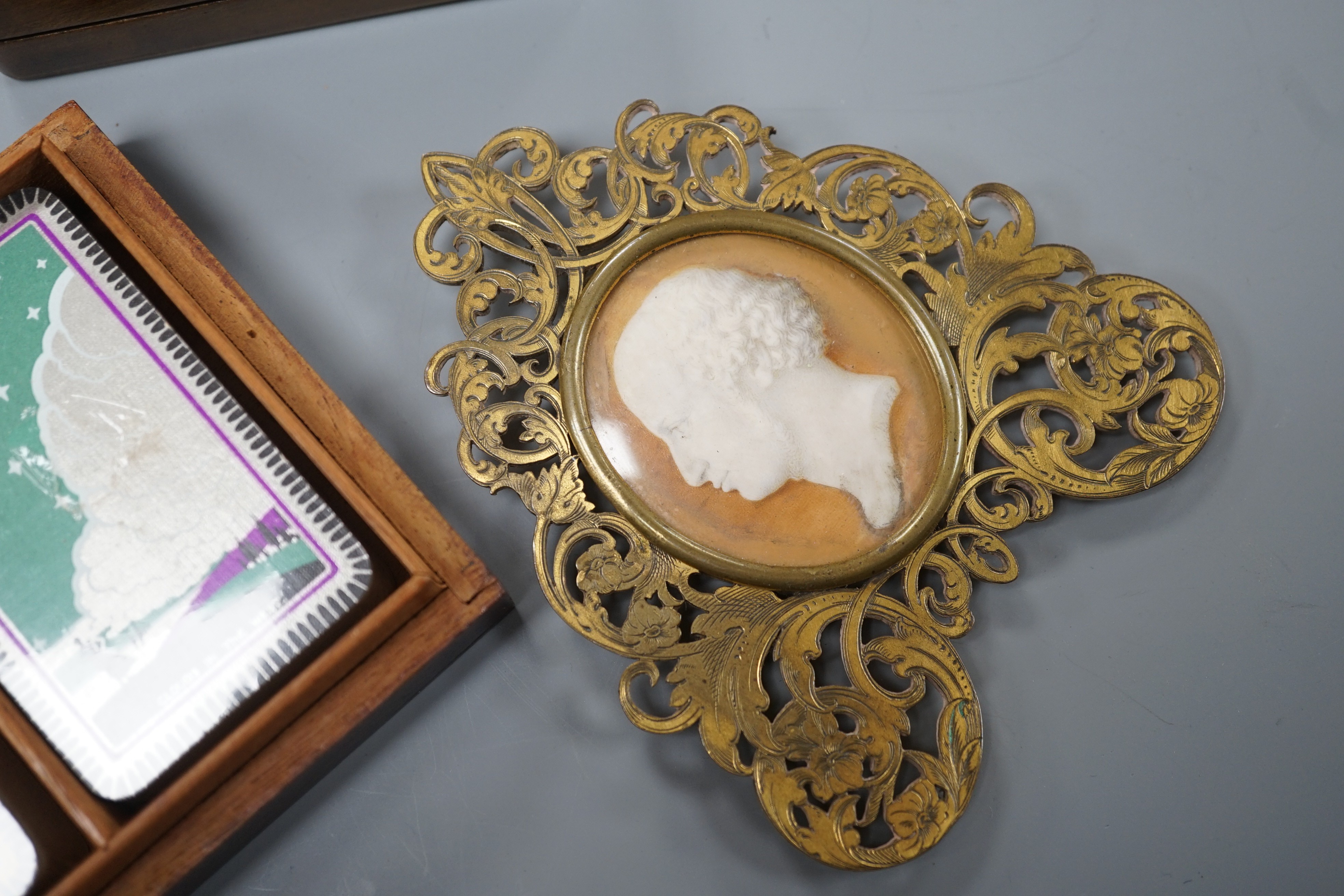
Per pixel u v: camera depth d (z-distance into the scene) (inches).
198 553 10.6
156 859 10.1
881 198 11.7
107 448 10.7
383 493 10.6
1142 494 11.7
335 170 11.9
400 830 10.9
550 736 11.1
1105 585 11.5
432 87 12.1
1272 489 11.7
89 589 10.5
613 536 11.2
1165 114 12.4
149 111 11.9
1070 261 11.7
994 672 11.4
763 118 12.2
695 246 11.5
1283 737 11.4
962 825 11.1
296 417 10.6
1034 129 12.4
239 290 11.0
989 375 11.4
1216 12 12.6
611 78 12.2
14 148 11.0
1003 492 11.3
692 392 11.1
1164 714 11.4
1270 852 11.2
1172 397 11.5
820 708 10.8
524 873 10.9
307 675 10.1
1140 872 11.2
